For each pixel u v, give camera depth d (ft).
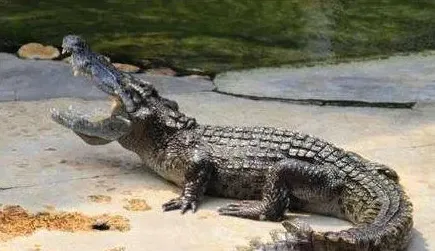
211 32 41.68
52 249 19.38
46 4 45.85
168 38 40.16
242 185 22.35
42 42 38.22
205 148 22.76
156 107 23.66
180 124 23.31
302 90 32.68
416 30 43.47
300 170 21.61
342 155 22.15
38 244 19.60
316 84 33.60
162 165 23.35
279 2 48.83
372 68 36.37
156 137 23.43
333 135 27.45
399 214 19.81
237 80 33.96
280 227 21.07
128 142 23.99
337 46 40.06
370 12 47.21
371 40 41.37
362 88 33.14
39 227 20.45
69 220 20.88
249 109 29.99
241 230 20.77
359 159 22.27
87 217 21.07
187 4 47.32
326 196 21.66
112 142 26.30
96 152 25.52
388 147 26.53
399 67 36.58
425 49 39.91
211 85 33.12
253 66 36.24
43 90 31.22
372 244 18.40
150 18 43.86
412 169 24.82
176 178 23.12
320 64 36.88
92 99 30.58
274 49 39.17
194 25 42.86
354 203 21.26
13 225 20.45
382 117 29.55
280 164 21.74
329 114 29.71
